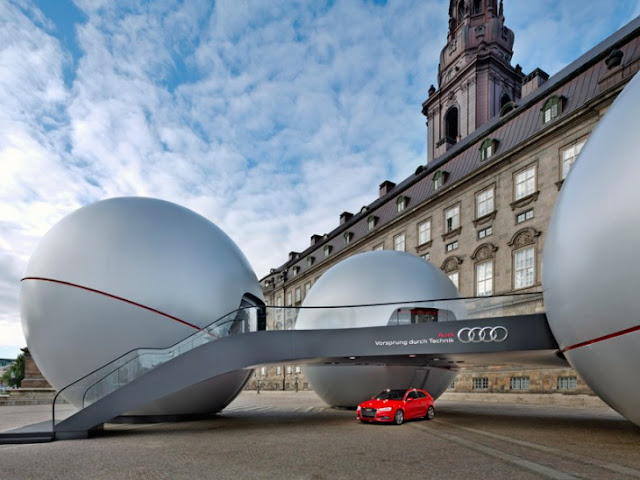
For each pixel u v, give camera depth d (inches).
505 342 438.3
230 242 601.9
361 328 489.1
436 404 853.8
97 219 520.1
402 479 230.8
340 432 423.5
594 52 1088.8
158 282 498.3
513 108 1244.5
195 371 454.3
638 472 242.5
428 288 618.5
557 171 948.6
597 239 303.0
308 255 2297.0
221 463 276.7
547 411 665.6
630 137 304.0
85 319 478.3
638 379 293.7
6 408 817.5
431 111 2428.6
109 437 408.2
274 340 482.0
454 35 2410.2
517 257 1022.4
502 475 237.5
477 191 1155.9
